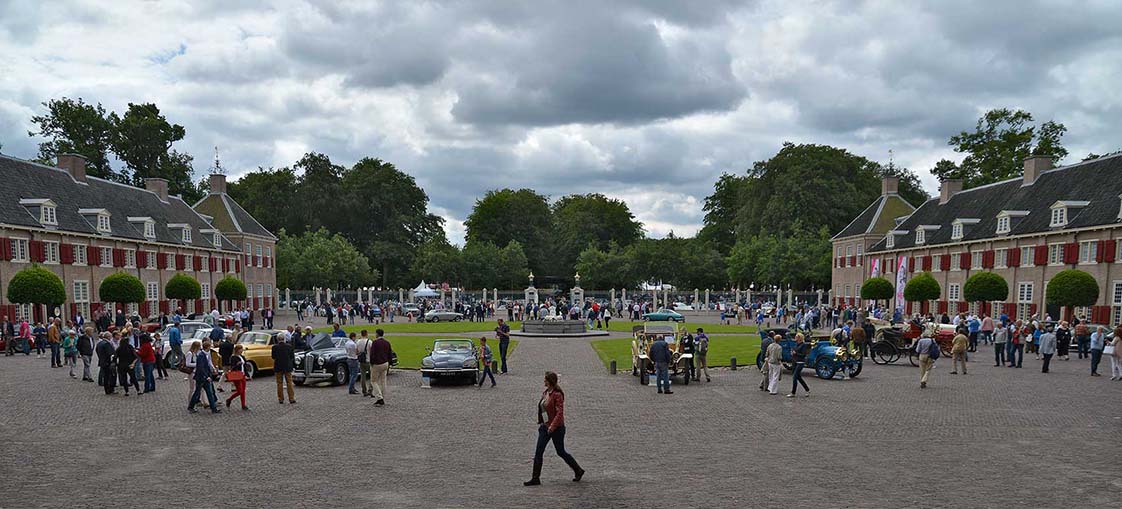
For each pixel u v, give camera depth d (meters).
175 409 16.84
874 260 65.44
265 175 91.50
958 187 59.81
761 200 85.75
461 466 11.28
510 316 60.12
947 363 27.06
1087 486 9.98
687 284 90.75
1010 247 46.44
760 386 20.42
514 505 9.07
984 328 33.88
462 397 18.98
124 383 18.98
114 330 22.33
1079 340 28.86
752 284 80.44
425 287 75.81
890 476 10.53
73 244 44.44
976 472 10.77
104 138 74.06
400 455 12.08
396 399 18.64
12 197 41.09
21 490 9.86
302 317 65.12
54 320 26.86
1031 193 47.91
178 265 55.72
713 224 102.31
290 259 77.81
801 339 19.00
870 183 87.38
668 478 10.42
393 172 96.56
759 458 11.75
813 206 79.19
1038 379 22.22
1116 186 39.91
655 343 19.97
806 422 15.11
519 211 102.31
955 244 52.25
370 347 18.31
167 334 26.64
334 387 21.06
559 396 10.10
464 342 23.38
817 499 9.30
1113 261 38.16
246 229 68.06
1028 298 44.84
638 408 17.05
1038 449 12.40
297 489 9.89
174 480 10.40
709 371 25.11
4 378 22.58
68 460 11.70
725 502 9.16
